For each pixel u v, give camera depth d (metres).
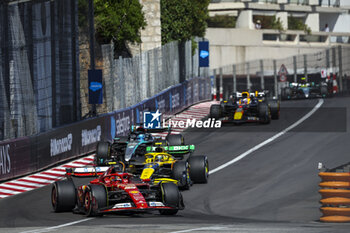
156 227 40.00
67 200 51.69
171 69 139.88
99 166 56.25
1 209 57.91
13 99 80.25
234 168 73.94
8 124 79.12
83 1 103.88
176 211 50.06
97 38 132.50
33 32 84.25
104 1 128.25
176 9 168.00
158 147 65.50
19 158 74.81
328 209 45.06
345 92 188.50
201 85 163.25
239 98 117.69
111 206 46.88
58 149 83.00
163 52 134.38
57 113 88.06
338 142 88.44
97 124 93.38
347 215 44.94
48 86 86.38
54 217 49.91
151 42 151.25
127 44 143.25
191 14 172.38
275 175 68.56
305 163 74.75
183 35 168.88
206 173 65.62
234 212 51.66
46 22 86.69
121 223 43.91
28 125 82.06
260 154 82.69
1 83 79.12
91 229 40.25
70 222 46.34
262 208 53.00
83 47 103.75
